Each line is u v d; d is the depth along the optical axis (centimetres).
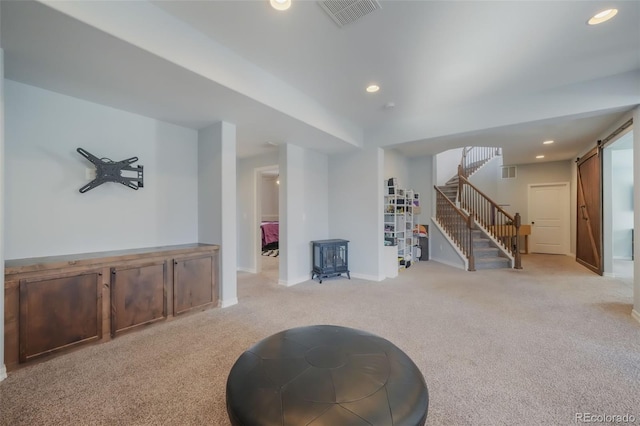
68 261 230
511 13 206
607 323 289
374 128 478
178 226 359
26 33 175
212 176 358
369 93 342
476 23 218
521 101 342
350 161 512
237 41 241
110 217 300
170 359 221
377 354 152
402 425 112
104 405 168
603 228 502
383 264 496
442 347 240
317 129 375
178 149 360
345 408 114
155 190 337
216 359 222
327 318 309
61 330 226
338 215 529
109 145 298
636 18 211
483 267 587
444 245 656
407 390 127
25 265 210
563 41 240
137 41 190
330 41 240
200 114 319
